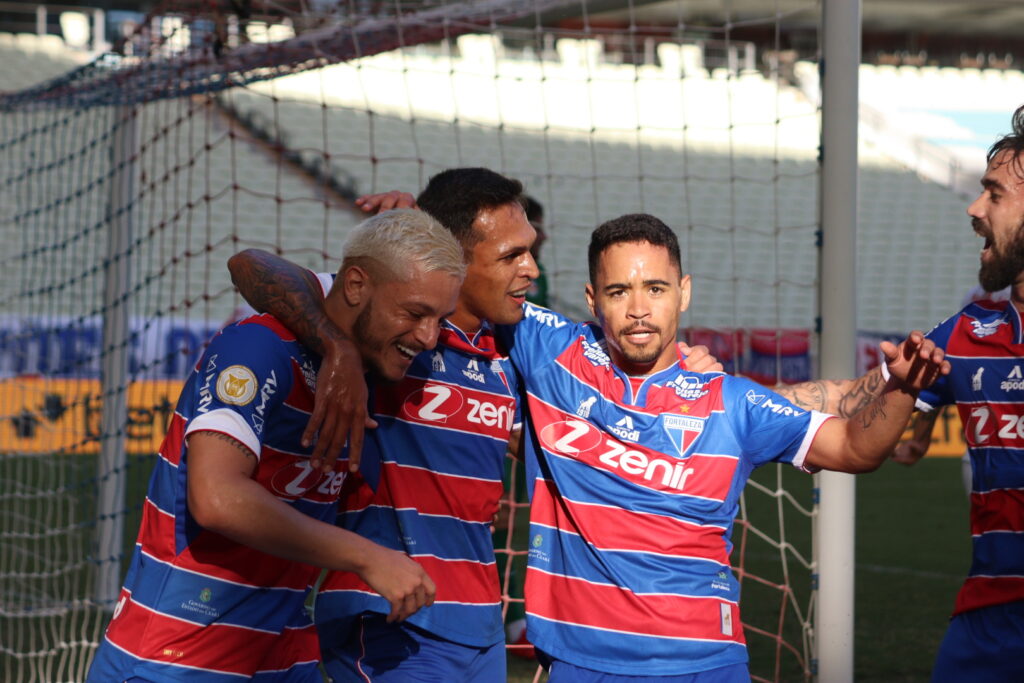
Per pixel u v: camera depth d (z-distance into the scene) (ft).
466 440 20.70
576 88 169.99
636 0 40.91
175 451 17.79
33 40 158.40
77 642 40.47
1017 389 21.03
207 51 39.19
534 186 159.63
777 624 45.01
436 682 20.16
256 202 141.49
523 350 22.12
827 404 21.54
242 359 16.92
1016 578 20.95
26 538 59.88
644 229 20.29
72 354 92.84
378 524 20.34
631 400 20.83
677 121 170.40
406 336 17.35
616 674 20.02
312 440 17.72
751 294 156.25
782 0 134.92
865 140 183.01
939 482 98.22
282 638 18.57
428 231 17.15
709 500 20.17
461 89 166.20
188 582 17.30
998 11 162.30
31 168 60.23
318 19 40.65
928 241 171.94
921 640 42.55
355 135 156.76
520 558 49.90
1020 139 20.85
